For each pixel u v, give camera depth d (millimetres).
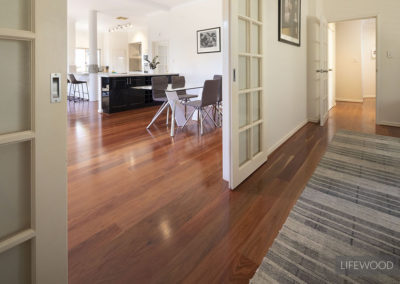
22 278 835
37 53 768
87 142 3598
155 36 8258
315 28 4781
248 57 2367
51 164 836
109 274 1248
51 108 819
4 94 741
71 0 6871
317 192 2074
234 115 2104
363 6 4680
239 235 1543
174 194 2074
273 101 3188
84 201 1961
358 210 1789
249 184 2258
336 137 3826
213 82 3973
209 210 1832
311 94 5020
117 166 2691
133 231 1593
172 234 1563
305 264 1292
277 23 3203
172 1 7016
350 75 7652
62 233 888
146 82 6898
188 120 4895
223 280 1210
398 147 3271
